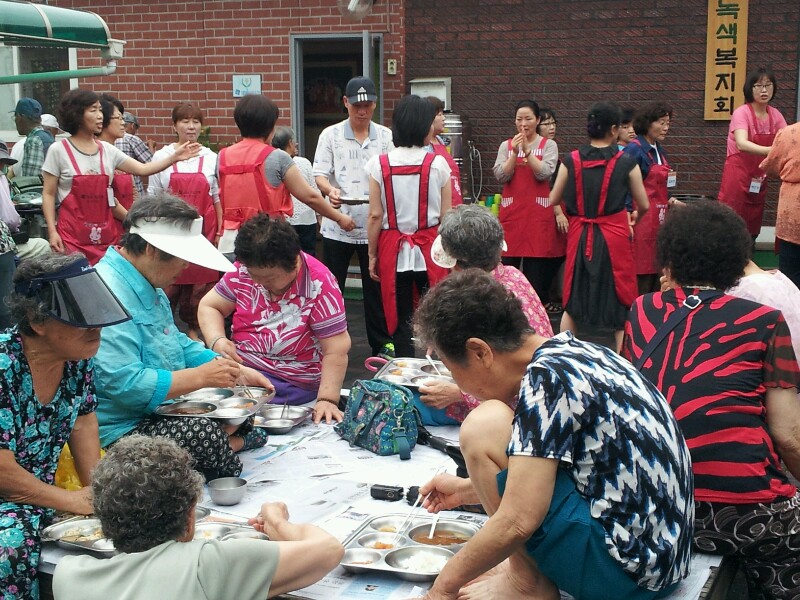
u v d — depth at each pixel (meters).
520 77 9.30
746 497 2.82
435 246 4.13
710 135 8.95
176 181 6.77
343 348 4.37
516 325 2.49
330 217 6.39
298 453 3.88
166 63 9.81
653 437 2.41
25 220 7.12
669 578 2.47
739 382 2.87
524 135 8.30
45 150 8.16
